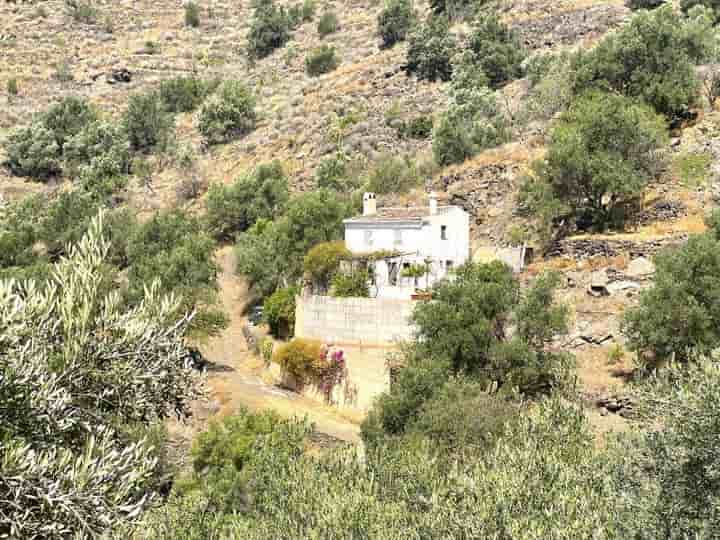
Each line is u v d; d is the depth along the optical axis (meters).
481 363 43.19
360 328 49.75
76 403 16.58
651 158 58.72
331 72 134.75
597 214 57.81
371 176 81.88
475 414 35.88
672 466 21.02
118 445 17.62
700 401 20.88
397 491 29.75
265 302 62.09
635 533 21.16
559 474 25.88
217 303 62.56
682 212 55.22
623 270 49.75
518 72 105.19
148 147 121.44
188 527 31.20
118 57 162.12
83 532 14.12
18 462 13.84
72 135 120.19
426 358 42.56
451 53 113.94
